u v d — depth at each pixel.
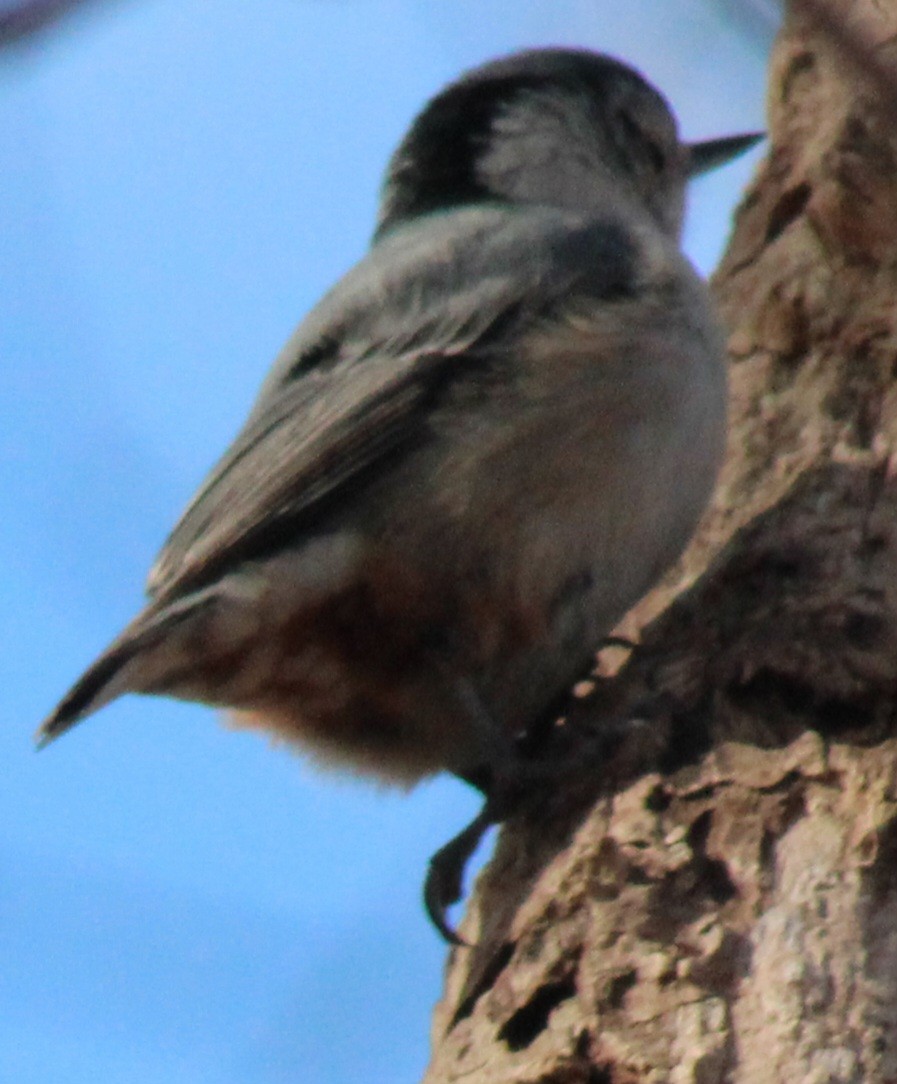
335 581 8.10
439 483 8.20
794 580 7.62
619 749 7.30
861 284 8.80
